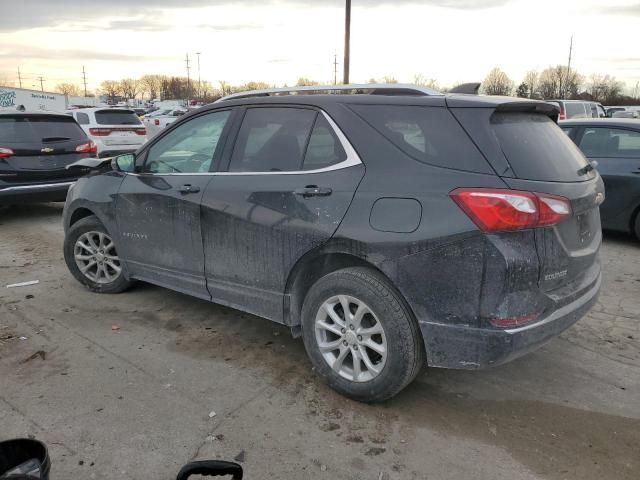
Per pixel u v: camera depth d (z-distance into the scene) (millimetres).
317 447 2805
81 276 5000
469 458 2732
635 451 2797
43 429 2910
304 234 3182
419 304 2816
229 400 3221
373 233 2896
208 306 4680
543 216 2666
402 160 2939
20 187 7773
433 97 3016
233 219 3564
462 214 2674
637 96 72188
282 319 3492
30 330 4152
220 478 2541
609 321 4422
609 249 6590
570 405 3217
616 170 6641
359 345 3098
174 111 43312
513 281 2631
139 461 2676
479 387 3412
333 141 3197
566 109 16047
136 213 4293
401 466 2670
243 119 3713
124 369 3572
